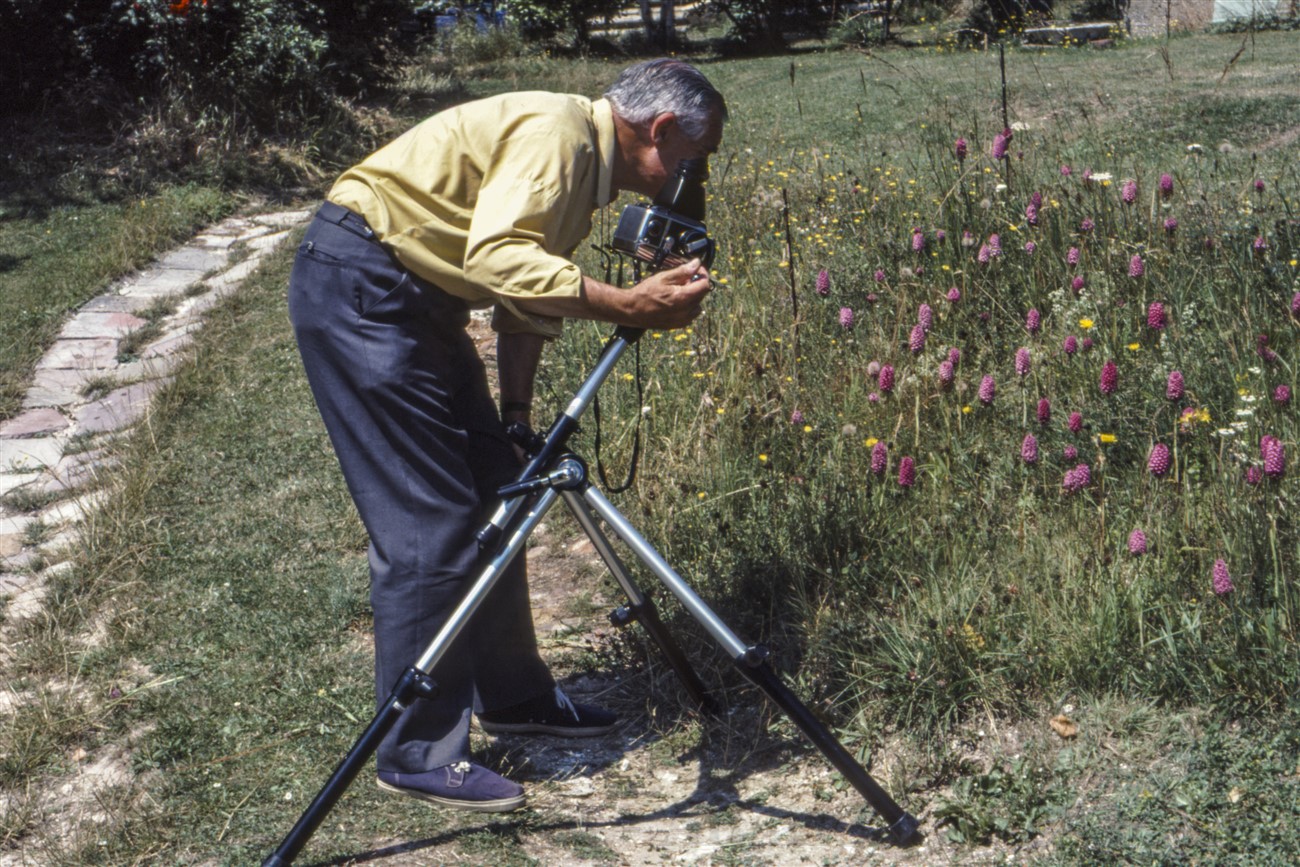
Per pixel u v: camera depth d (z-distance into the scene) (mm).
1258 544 2908
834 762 2510
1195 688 2697
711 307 5180
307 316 2605
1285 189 5891
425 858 2613
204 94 11141
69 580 4184
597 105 2664
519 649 3025
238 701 3359
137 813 2867
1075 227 5137
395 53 14180
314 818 2479
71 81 11242
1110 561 2990
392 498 2662
